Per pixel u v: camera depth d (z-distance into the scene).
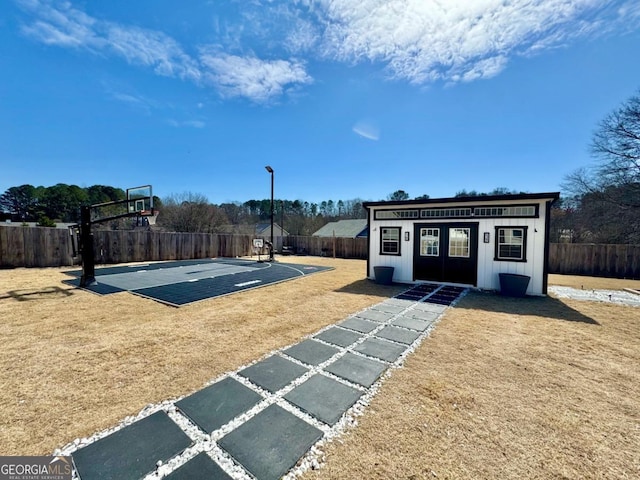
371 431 2.08
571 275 11.33
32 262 10.85
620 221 13.80
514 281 6.99
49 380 2.78
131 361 3.23
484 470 1.71
